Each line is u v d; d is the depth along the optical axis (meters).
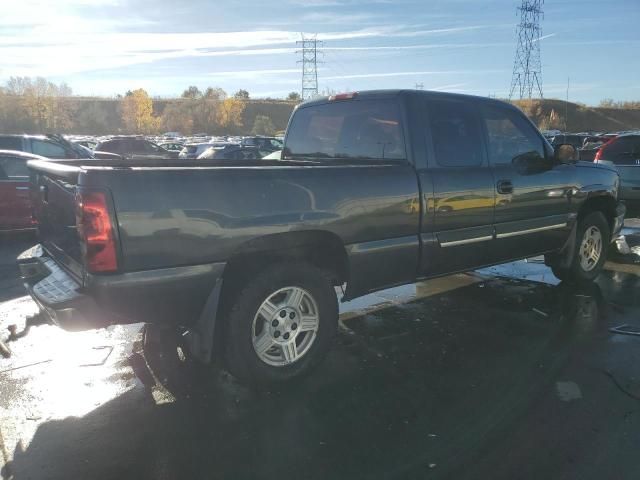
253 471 2.89
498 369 4.09
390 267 4.25
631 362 4.18
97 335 4.97
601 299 5.83
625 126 97.12
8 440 3.22
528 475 2.80
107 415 3.51
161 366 4.23
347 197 3.90
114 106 118.38
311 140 5.34
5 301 6.07
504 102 5.30
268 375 3.72
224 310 3.63
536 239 5.48
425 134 4.47
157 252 3.19
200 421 3.42
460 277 6.87
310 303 3.93
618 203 6.54
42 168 3.84
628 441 3.09
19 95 98.00
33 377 4.08
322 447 3.11
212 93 137.38
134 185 3.10
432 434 3.21
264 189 3.55
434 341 4.69
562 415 3.39
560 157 5.38
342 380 3.96
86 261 3.05
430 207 4.39
